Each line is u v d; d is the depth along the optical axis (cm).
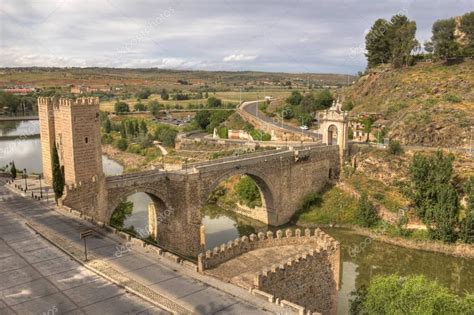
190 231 7594
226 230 9344
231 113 19612
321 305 4384
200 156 13688
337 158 11062
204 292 3553
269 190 9419
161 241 7831
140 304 3444
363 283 6819
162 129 18712
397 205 9094
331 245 4406
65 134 6575
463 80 13388
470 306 4000
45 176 8069
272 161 9269
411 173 8838
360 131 12888
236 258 4275
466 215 8056
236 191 10938
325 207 9956
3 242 4931
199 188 7650
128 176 7144
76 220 5628
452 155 9319
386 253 8169
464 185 8575
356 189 10019
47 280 3944
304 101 17312
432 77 14250
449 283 7019
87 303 3503
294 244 4712
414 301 3991
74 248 4641
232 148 13712
